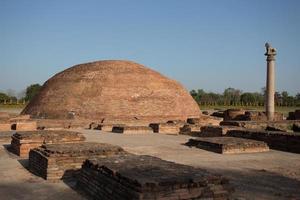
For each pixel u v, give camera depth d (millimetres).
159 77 31453
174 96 30406
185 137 19234
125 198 5730
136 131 21969
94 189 7000
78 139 13039
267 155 12984
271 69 24953
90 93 28578
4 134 17016
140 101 28703
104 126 23797
